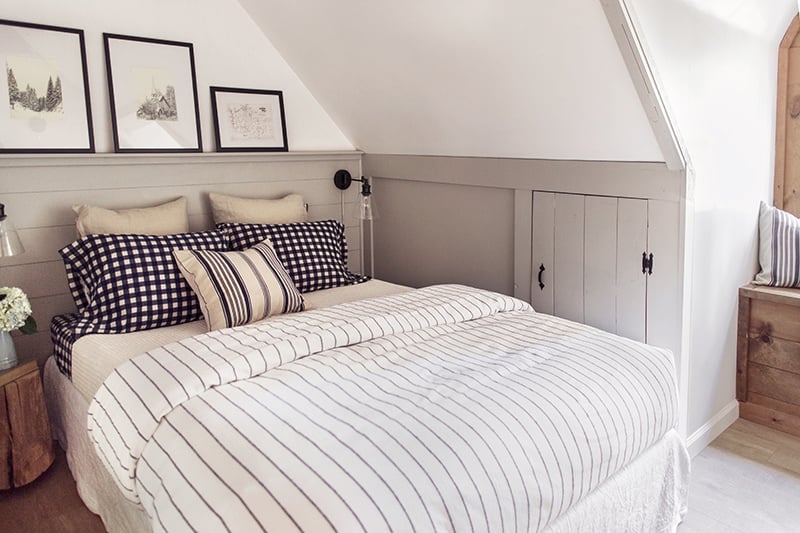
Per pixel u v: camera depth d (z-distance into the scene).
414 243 3.50
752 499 2.24
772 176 2.88
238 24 3.15
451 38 2.36
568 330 2.18
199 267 2.45
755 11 2.43
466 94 2.62
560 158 2.63
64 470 2.54
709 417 2.67
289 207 3.22
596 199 2.53
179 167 3.01
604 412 1.67
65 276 2.75
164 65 2.94
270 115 3.30
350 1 2.52
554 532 1.54
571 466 1.54
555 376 1.75
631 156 2.37
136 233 2.71
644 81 2.01
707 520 2.12
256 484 1.28
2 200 2.56
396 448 1.36
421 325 2.20
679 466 2.03
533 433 1.50
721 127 2.42
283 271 2.66
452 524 1.27
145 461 1.57
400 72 2.76
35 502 2.32
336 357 1.89
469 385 1.67
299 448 1.37
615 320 2.57
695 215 2.33
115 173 2.83
